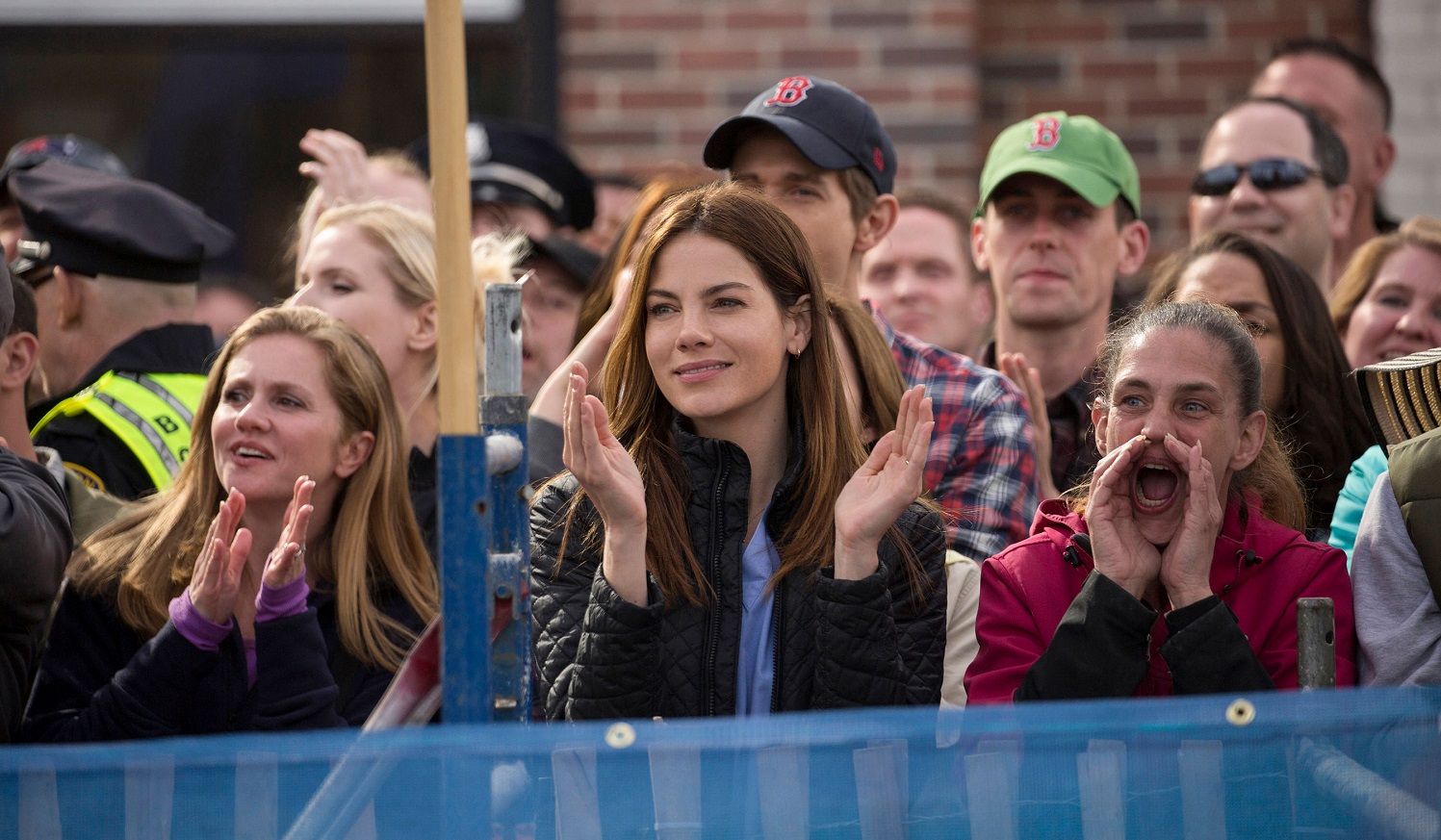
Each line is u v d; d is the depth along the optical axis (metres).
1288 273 13.09
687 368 9.75
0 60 23.72
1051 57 23.98
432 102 7.45
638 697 8.93
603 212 21.00
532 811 7.18
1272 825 7.39
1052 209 15.03
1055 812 7.36
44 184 15.25
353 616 11.02
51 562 10.38
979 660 9.95
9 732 10.41
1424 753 7.39
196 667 9.96
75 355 15.05
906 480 9.10
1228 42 23.80
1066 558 10.03
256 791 7.23
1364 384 10.29
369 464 11.50
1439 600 9.55
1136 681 9.13
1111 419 10.05
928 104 22.33
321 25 23.58
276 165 23.69
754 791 7.24
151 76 23.66
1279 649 9.62
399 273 13.86
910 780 7.32
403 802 7.18
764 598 9.64
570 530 9.79
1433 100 23.56
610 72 22.70
